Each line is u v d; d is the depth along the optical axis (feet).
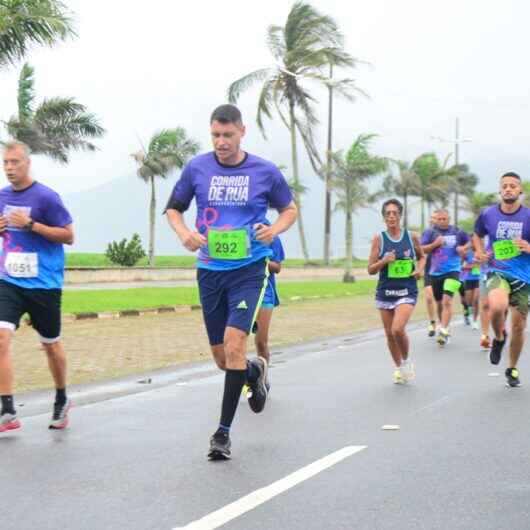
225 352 28.09
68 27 97.40
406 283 44.04
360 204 200.44
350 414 35.32
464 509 21.74
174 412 36.29
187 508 21.99
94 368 50.65
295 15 202.49
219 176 29.01
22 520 21.09
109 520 21.04
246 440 30.27
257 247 28.91
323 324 84.99
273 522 20.77
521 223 42.11
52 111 141.08
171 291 120.98
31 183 32.27
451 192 262.47
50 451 28.68
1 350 31.17
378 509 21.77
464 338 69.92
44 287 32.01
